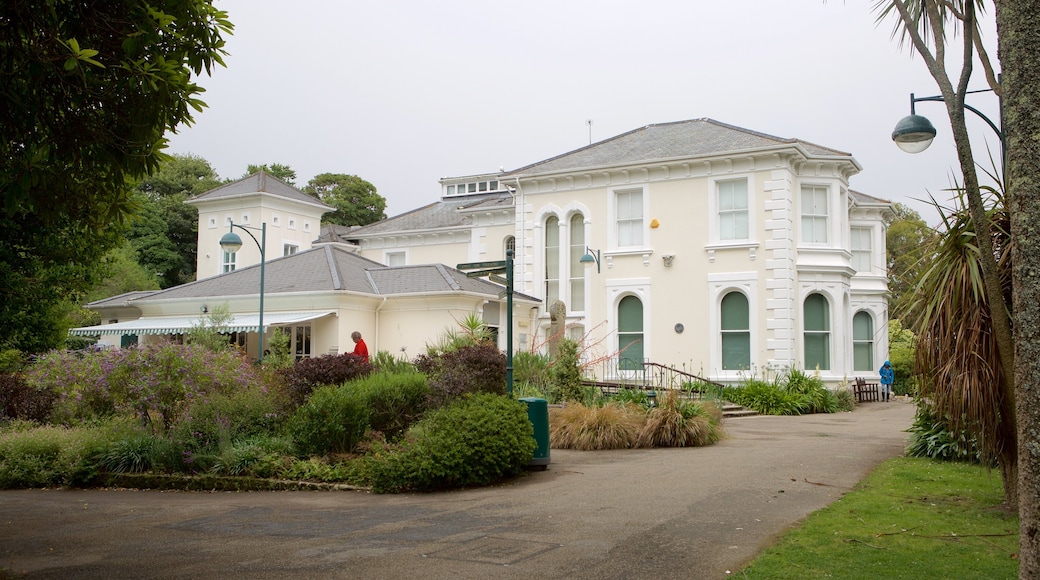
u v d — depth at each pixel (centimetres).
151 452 1183
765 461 1136
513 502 888
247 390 1334
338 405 1186
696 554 624
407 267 2642
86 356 1458
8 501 1052
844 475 995
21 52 584
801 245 2573
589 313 2775
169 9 668
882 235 3212
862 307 3116
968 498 816
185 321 2566
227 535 774
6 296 1345
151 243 5097
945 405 751
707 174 2628
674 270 2655
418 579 585
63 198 687
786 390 2277
